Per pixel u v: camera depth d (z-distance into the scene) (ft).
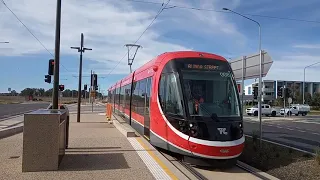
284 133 70.59
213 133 29.84
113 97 121.08
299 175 29.25
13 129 51.06
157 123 36.55
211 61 34.83
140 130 48.70
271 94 411.54
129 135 43.88
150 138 39.50
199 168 29.99
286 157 36.78
